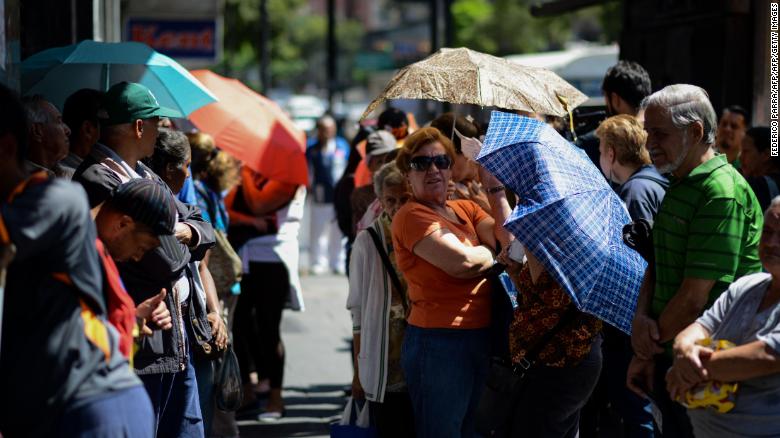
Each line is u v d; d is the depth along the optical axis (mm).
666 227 10742
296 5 117375
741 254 10664
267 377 20469
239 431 18781
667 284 10750
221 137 18344
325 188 39438
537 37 110062
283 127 19312
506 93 13820
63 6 21156
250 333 20203
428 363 12789
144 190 10492
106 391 8500
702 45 21688
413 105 59469
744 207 10562
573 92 14695
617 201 12180
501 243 12836
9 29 11492
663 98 10742
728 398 9359
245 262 19438
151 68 16047
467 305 12773
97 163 11828
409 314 13336
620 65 16266
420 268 12805
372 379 13875
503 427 11977
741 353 9141
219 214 17391
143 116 12031
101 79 16016
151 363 11766
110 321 9195
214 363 15094
